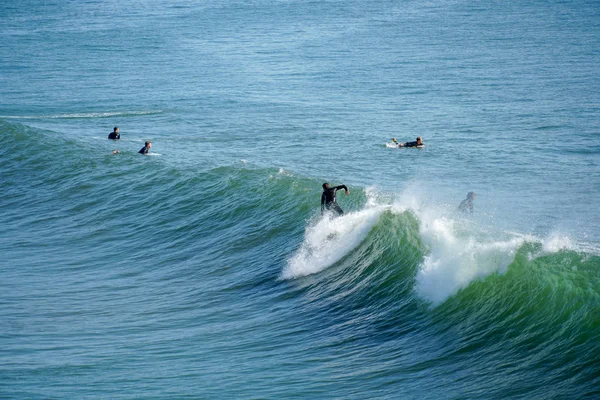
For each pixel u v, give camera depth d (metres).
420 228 61.78
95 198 104.69
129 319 59.06
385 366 43.84
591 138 176.88
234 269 72.94
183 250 81.44
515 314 44.75
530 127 192.62
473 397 37.34
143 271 75.25
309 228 74.62
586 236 82.19
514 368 39.81
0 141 139.88
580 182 127.19
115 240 87.44
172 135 174.00
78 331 55.50
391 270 59.16
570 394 35.62
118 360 47.53
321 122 199.50
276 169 101.31
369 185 119.12
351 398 39.12
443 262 54.03
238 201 90.44
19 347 50.78
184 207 94.12
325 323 54.66
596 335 39.06
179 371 45.03
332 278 64.06
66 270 76.38
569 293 43.06
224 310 60.91
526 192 117.62
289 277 67.25
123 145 144.25
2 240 90.12
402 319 51.66
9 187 115.94
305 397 39.59
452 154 153.38
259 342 51.38
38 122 193.62
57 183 115.00
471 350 43.56
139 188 105.00
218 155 141.00
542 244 51.06
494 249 51.59
